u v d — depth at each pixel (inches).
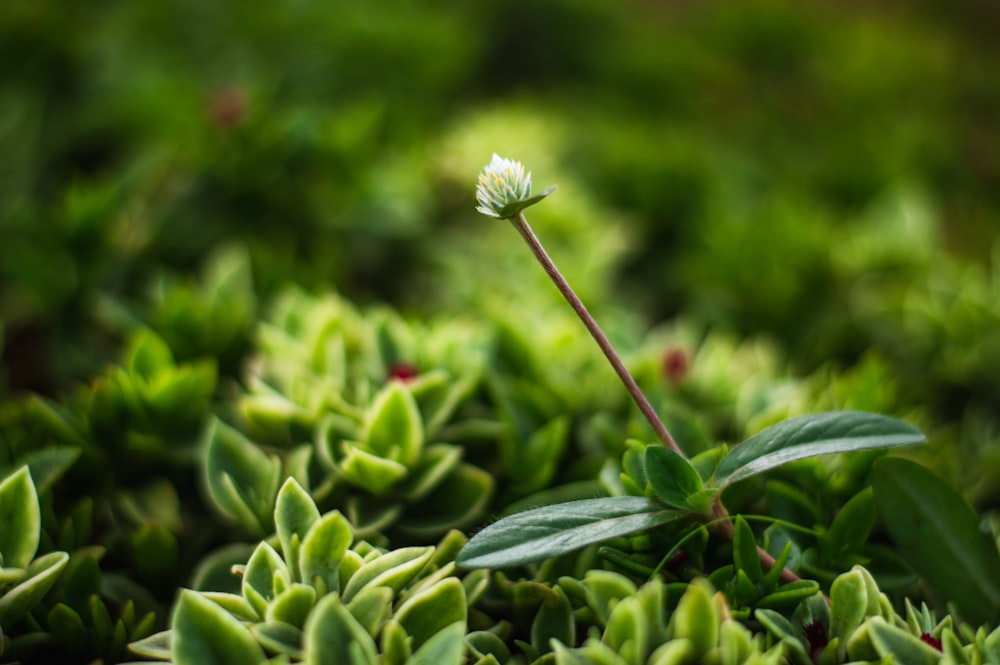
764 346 27.0
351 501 16.8
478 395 19.0
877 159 36.7
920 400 22.5
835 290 26.7
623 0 57.8
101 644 15.6
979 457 19.9
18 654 15.2
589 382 19.5
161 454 18.3
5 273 26.8
